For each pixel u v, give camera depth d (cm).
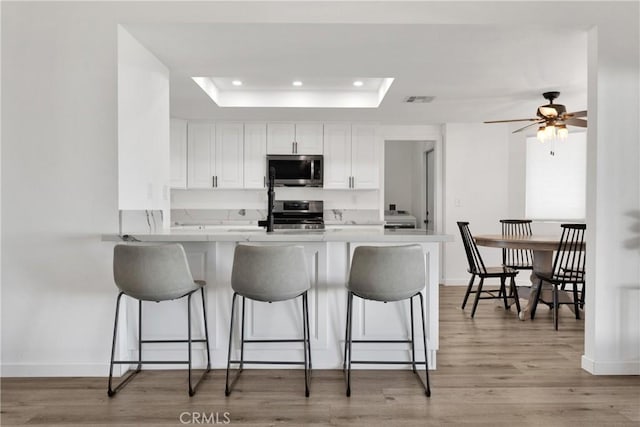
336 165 582
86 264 275
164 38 293
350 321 256
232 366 285
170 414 224
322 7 270
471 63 338
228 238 264
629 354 276
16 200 275
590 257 278
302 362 259
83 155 274
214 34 286
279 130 578
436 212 605
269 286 238
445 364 297
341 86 468
